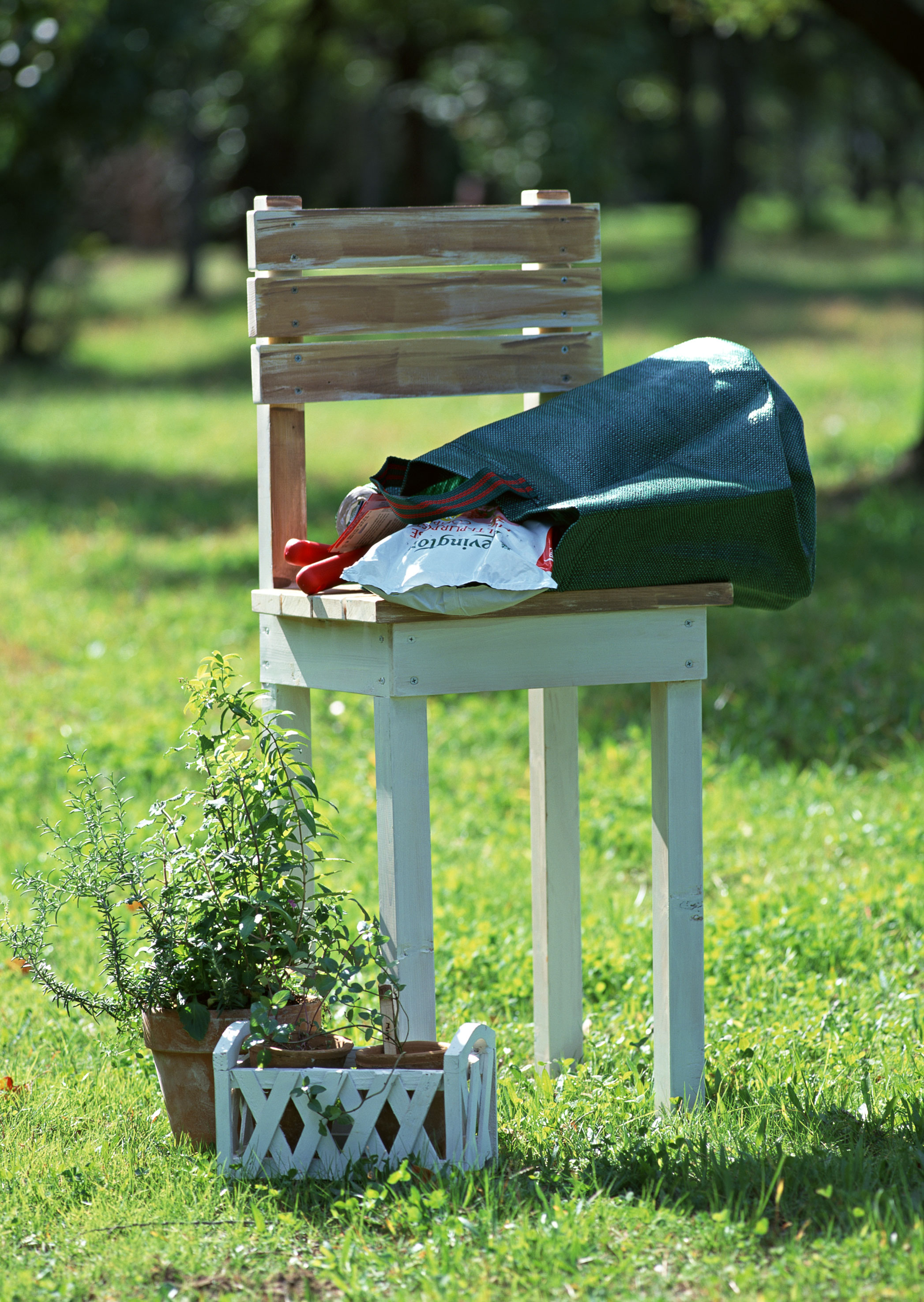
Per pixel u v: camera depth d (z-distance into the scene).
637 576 5.54
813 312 43.66
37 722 12.20
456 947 7.67
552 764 6.29
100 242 42.81
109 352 45.16
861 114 69.00
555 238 6.09
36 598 16.44
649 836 9.60
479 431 5.62
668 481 5.37
